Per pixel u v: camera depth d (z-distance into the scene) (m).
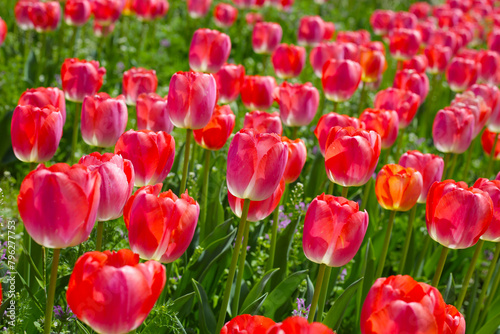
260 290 3.06
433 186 2.87
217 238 3.44
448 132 4.22
